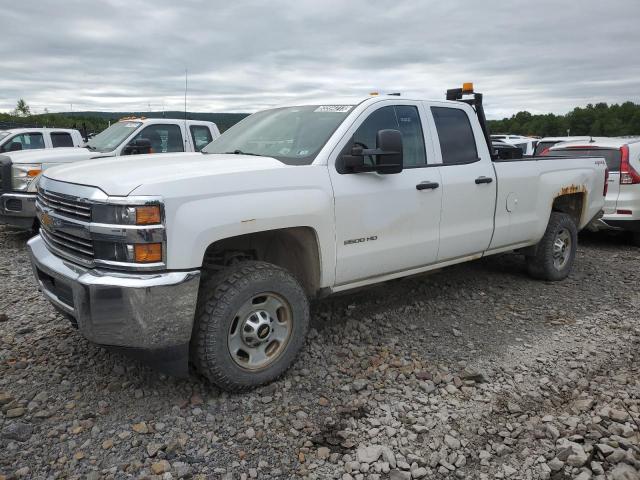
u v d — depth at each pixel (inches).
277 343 143.9
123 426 123.5
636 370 158.2
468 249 199.6
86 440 117.9
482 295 223.3
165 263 120.7
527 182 218.7
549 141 474.3
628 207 319.9
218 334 130.0
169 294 120.1
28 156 319.6
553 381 150.9
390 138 153.6
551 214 242.7
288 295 142.0
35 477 105.7
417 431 124.9
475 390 144.6
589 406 136.1
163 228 119.4
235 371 134.0
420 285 233.3
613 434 124.8
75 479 105.7
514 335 182.9
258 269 137.6
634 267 281.7
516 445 121.1
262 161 148.1
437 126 190.2
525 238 225.1
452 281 241.4
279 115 186.2
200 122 411.5
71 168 147.3
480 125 208.7
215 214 126.6
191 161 146.5
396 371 153.9
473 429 127.0
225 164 141.4
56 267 132.6
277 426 125.6
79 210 127.3
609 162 325.7
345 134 160.4
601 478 110.5
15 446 114.6
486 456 116.6
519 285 240.1
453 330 184.1
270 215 136.6
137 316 118.7
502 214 209.8
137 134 379.6
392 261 172.2
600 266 282.7
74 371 148.0
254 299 138.7
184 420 126.6
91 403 132.6
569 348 172.9
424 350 168.9
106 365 151.6
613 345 176.1
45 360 154.0
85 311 121.6
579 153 341.4
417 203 175.5
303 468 111.4
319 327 183.2
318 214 147.8
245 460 113.5
